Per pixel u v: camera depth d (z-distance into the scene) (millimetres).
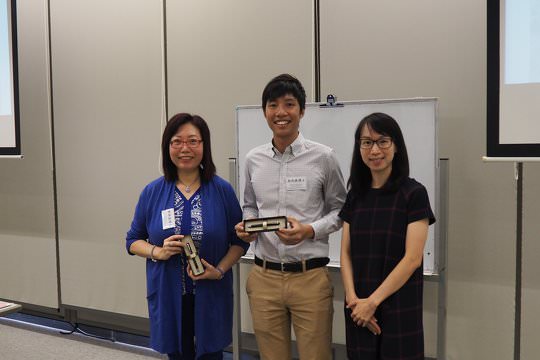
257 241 2158
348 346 1905
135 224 2129
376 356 1819
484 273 2646
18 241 3998
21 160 3918
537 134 2107
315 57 2916
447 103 2637
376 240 1808
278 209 2096
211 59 3221
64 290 3836
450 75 2619
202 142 2047
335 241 2672
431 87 2662
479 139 2590
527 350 2592
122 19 3479
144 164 3469
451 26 2602
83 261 3742
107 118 3570
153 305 2020
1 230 4066
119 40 3496
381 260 1798
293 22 2967
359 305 1791
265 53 3057
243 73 3131
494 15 2154
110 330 3703
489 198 2604
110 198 3602
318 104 2682
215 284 2021
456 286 2707
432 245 2494
